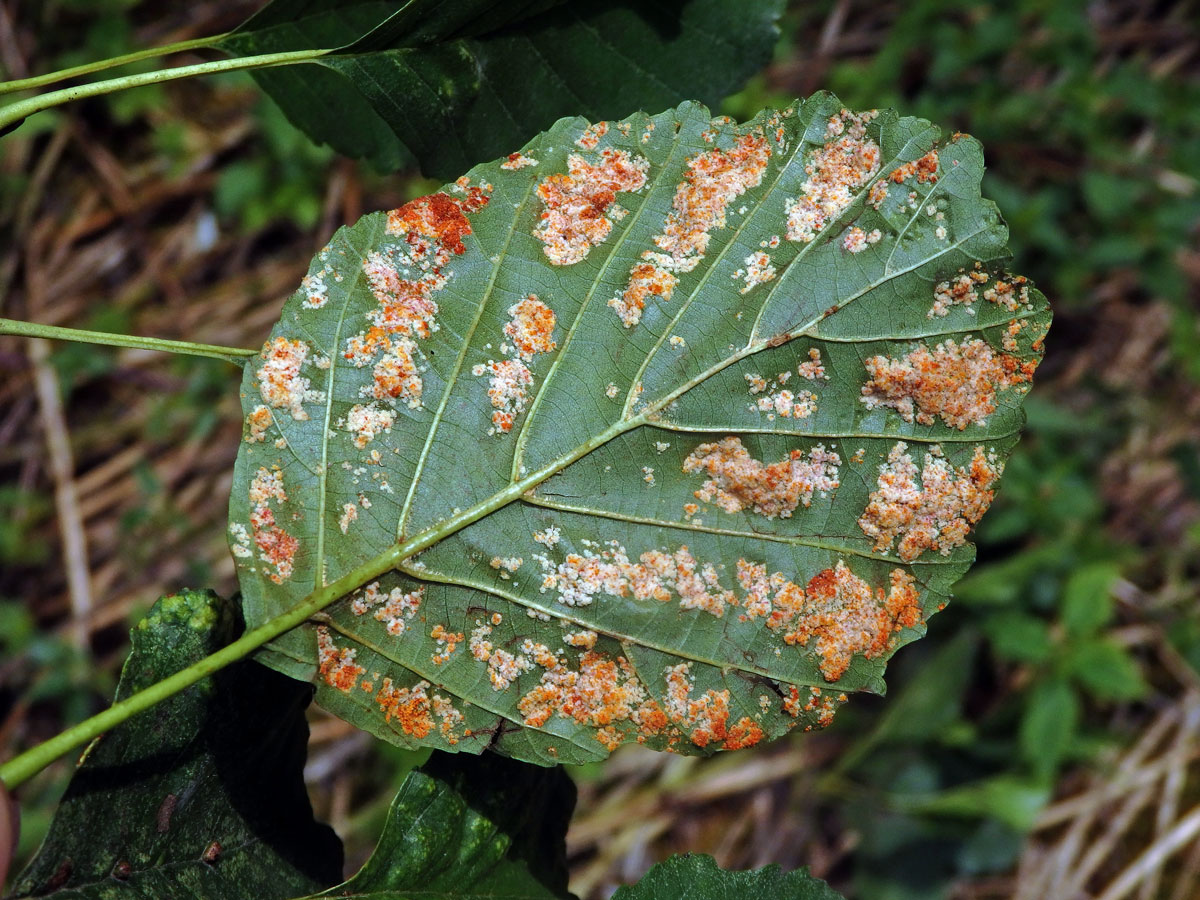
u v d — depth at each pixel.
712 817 0.42
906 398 0.22
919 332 0.22
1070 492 0.41
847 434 0.22
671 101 0.23
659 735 0.22
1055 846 0.41
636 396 0.22
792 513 0.22
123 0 0.44
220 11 0.46
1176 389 0.47
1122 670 0.38
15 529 0.42
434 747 0.22
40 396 0.44
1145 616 0.43
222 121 0.46
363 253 0.22
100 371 0.44
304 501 0.22
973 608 0.40
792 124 0.22
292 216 0.45
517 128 0.23
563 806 0.24
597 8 0.23
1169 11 0.50
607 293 0.22
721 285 0.22
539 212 0.22
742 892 0.22
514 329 0.22
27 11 0.44
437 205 0.22
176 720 0.22
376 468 0.22
